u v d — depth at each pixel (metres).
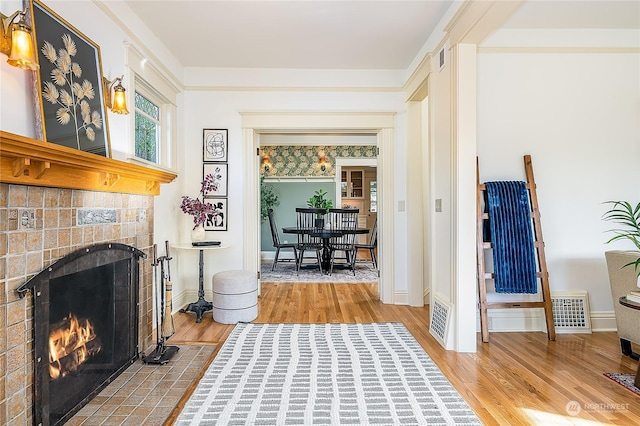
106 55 2.32
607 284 3.02
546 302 2.81
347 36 3.11
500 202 2.86
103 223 2.08
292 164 7.67
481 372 2.20
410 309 3.67
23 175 1.44
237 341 2.72
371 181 9.66
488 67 3.00
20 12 1.49
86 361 1.88
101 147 2.12
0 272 1.37
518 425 1.65
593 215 3.02
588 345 2.66
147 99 3.20
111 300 2.13
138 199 2.52
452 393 1.94
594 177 3.03
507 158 3.01
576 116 3.02
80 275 1.85
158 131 3.45
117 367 2.18
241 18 2.79
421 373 2.18
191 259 3.90
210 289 3.93
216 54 3.50
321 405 1.82
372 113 3.93
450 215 2.64
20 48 1.38
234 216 3.95
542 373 2.19
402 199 3.94
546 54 3.00
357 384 2.04
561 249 3.02
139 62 2.79
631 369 2.25
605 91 3.02
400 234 3.93
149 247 2.68
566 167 3.02
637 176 3.03
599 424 1.66
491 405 1.82
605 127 3.02
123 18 2.54
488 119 3.00
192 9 2.65
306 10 2.67
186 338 2.81
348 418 1.70
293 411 1.76
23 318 1.48
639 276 2.10
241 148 3.93
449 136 2.66
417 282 3.80
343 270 6.00
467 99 2.51
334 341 2.73
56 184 1.64
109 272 2.12
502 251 2.83
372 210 9.64
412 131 3.85
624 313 2.46
